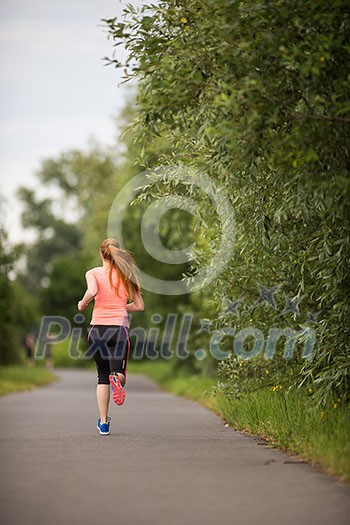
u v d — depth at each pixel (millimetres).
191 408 48219
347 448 21625
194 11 25094
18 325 82500
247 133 23469
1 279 70500
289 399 31375
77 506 17219
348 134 24422
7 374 85938
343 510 16922
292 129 24703
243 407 34344
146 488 19047
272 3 23172
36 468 21859
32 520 16047
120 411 45000
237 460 23281
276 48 23328
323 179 24078
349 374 27719
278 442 26375
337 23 23969
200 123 26562
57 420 37531
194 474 20859
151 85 24906
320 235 27375
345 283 28203
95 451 25266
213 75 24828
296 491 18719
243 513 16578
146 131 26578
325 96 24453
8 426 34219
